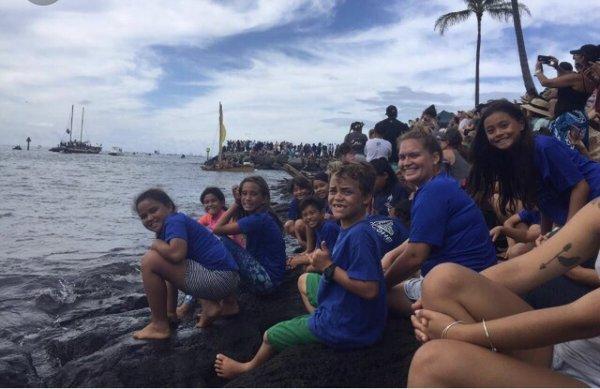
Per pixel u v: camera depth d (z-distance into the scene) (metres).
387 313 3.97
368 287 3.29
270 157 58.16
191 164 101.06
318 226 5.82
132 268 8.30
